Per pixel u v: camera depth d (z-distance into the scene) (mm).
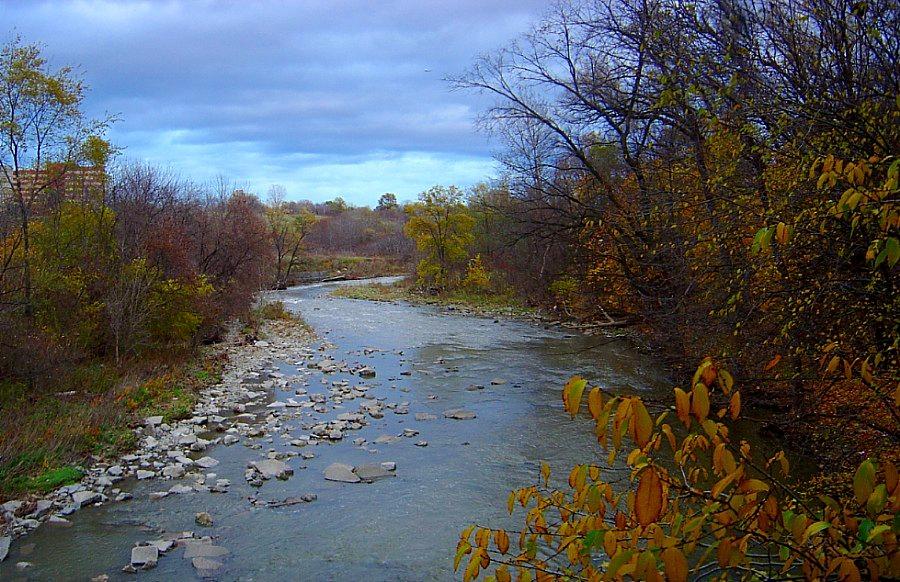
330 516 7672
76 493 8109
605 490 2746
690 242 8031
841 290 5312
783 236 2764
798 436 6750
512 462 9438
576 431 10898
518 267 31672
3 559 6531
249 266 25562
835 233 5113
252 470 9055
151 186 21250
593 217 15039
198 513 7680
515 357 17875
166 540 6965
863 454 5367
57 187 14523
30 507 7656
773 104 5980
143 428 10695
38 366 11445
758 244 2838
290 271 51156
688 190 8875
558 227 18375
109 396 11617
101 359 14133
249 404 12812
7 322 11562
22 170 13242
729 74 6520
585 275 16391
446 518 7578
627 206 13359
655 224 10836
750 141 6695
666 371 14391
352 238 73812
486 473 9016
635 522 2676
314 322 26484
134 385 12484
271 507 7910
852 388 5512
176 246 17062
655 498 2271
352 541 7031
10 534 7047
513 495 3357
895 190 2719
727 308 7441
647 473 2301
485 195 33688
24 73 12844
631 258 13656
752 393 8805
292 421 11672
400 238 67750
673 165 10070
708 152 8094
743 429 8820
